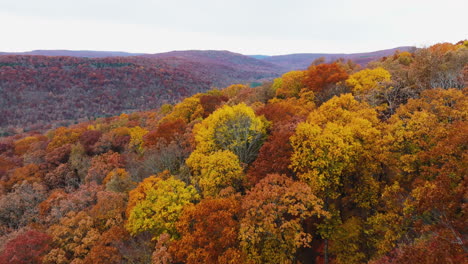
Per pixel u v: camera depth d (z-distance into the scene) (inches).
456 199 535.5
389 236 792.9
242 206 835.4
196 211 887.7
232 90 3745.1
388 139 865.5
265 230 782.5
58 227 1175.0
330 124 1013.8
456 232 512.4
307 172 965.2
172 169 1517.0
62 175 2212.1
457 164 635.5
